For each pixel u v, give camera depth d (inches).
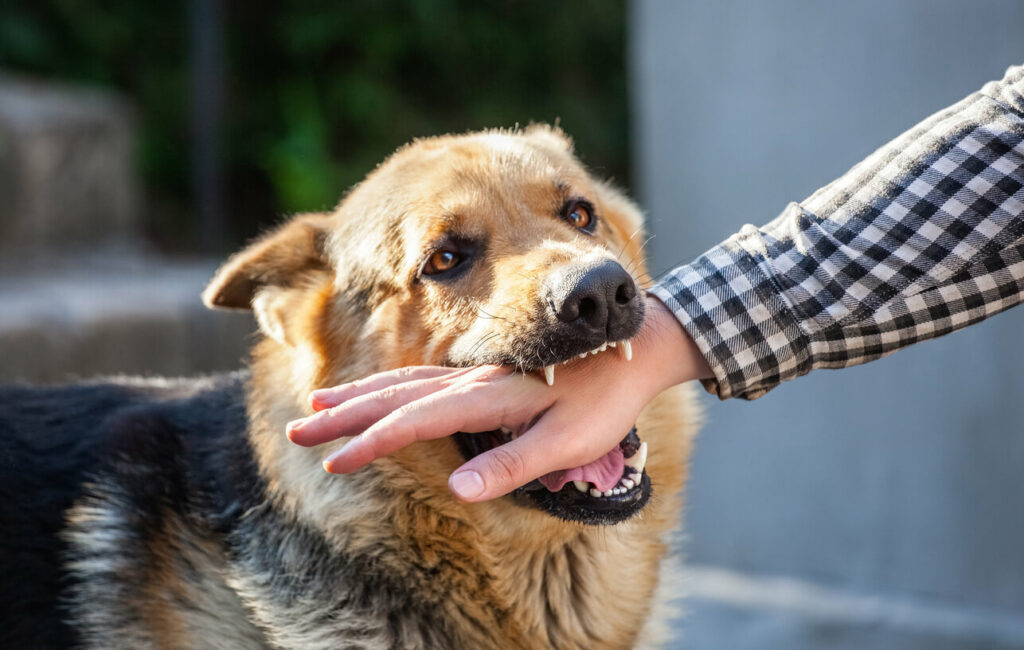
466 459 107.1
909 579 179.9
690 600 193.9
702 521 199.8
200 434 122.0
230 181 413.1
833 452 185.6
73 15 395.2
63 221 315.6
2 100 318.0
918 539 178.9
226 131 403.9
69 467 124.0
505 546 109.2
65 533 119.9
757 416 192.7
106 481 121.1
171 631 113.9
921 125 97.3
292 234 122.7
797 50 180.7
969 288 91.1
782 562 191.9
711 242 192.1
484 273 107.3
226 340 253.4
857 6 174.7
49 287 251.1
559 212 117.1
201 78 326.0
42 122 309.6
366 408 80.9
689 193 193.3
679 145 193.5
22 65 389.7
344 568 107.7
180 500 117.0
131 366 229.6
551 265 100.5
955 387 173.8
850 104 177.0
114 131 335.3
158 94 412.2
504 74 451.5
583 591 112.7
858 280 92.3
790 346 93.1
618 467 100.5
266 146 411.8
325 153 412.5
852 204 95.1
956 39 167.3
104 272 282.4
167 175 410.9
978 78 166.1
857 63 175.8
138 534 117.2
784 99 182.5
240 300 124.0
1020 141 90.8
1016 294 91.9
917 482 178.4
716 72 188.5
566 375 90.2
